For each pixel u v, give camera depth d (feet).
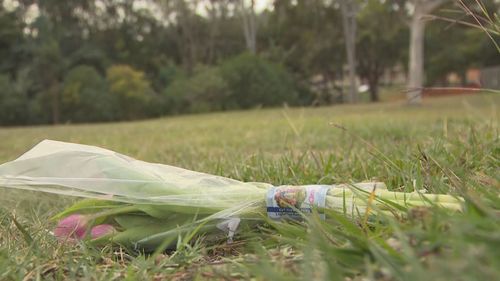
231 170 8.67
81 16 122.42
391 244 3.38
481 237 2.70
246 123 32.19
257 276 3.34
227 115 58.95
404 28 106.22
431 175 5.57
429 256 2.93
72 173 5.10
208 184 5.19
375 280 3.07
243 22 123.34
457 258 2.61
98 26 123.13
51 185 5.06
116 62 120.67
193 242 4.91
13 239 5.35
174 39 129.59
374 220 4.43
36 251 4.58
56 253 4.71
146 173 5.10
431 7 63.00
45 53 95.86
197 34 127.54
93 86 93.04
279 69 102.22
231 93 95.66
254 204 4.98
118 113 93.40
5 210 6.80
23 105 92.63
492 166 6.31
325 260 3.32
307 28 107.65
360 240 3.48
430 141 10.21
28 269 4.34
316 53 109.09
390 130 17.81
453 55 120.47
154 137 25.04
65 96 91.61
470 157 6.91
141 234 4.92
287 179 7.22
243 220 4.99
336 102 115.55
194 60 124.88
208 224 4.94
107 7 124.16
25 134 36.09
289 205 4.63
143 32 127.34
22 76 96.53
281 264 3.51
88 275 4.04
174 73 115.03
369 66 123.54
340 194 4.79
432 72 126.11
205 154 13.96
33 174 5.11
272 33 114.01
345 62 116.06
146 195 4.95
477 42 117.39
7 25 105.19
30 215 6.98
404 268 2.94
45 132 37.29
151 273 4.07
